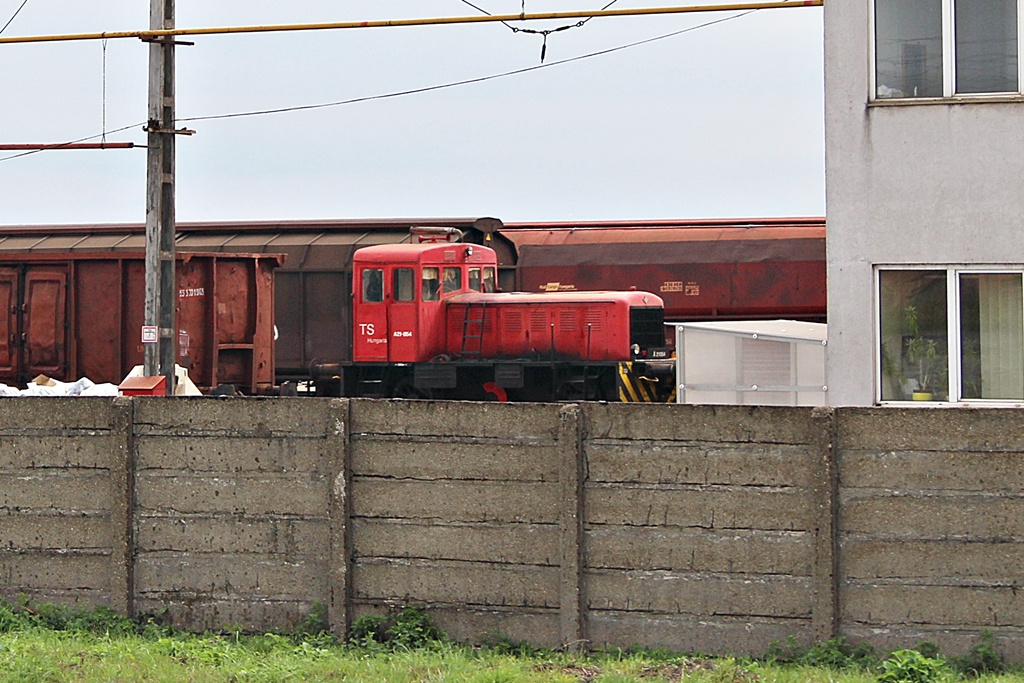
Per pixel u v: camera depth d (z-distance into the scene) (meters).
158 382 40.69
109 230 73.81
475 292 61.66
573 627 24.33
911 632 23.14
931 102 33.94
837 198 34.69
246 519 26.28
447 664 23.14
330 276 69.38
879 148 34.31
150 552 26.83
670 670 22.78
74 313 63.69
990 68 33.94
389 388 60.38
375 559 25.59
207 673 22.91
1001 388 34.09
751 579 23.77
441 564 25.27
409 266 58.88
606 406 24.33
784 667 22.83
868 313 34.56
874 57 34.50
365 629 25.39
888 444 23.19
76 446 27.17
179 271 61.34
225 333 63.62
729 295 66.50
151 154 52.06
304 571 26.02
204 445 26.48
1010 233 33.69
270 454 26.14
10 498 27.55
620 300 57.34
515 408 24.75
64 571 27.31
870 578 23.30
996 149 33.69
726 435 23.81
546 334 58.22
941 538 22.98
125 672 23.02
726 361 39.53
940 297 34.41
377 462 25.53
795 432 23.47
